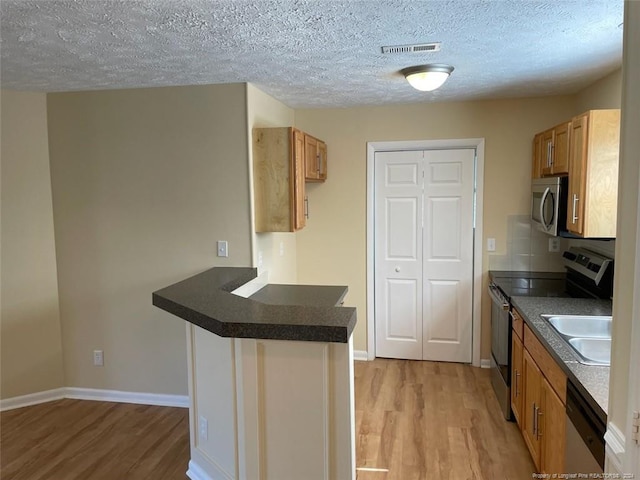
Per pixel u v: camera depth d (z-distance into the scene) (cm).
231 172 333
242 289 318
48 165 354
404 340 457
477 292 432
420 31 222
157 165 342
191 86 331
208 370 241
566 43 244
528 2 189
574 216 285
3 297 350
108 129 345
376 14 200
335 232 454
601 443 158
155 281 351
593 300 307
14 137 343
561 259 411
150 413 348
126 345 362
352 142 441
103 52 247
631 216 125
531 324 259
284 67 284
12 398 357
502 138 412
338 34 225
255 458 210
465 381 405
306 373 200
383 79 319
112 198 350
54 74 293
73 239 357
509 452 292
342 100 399
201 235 342
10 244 349
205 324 212
